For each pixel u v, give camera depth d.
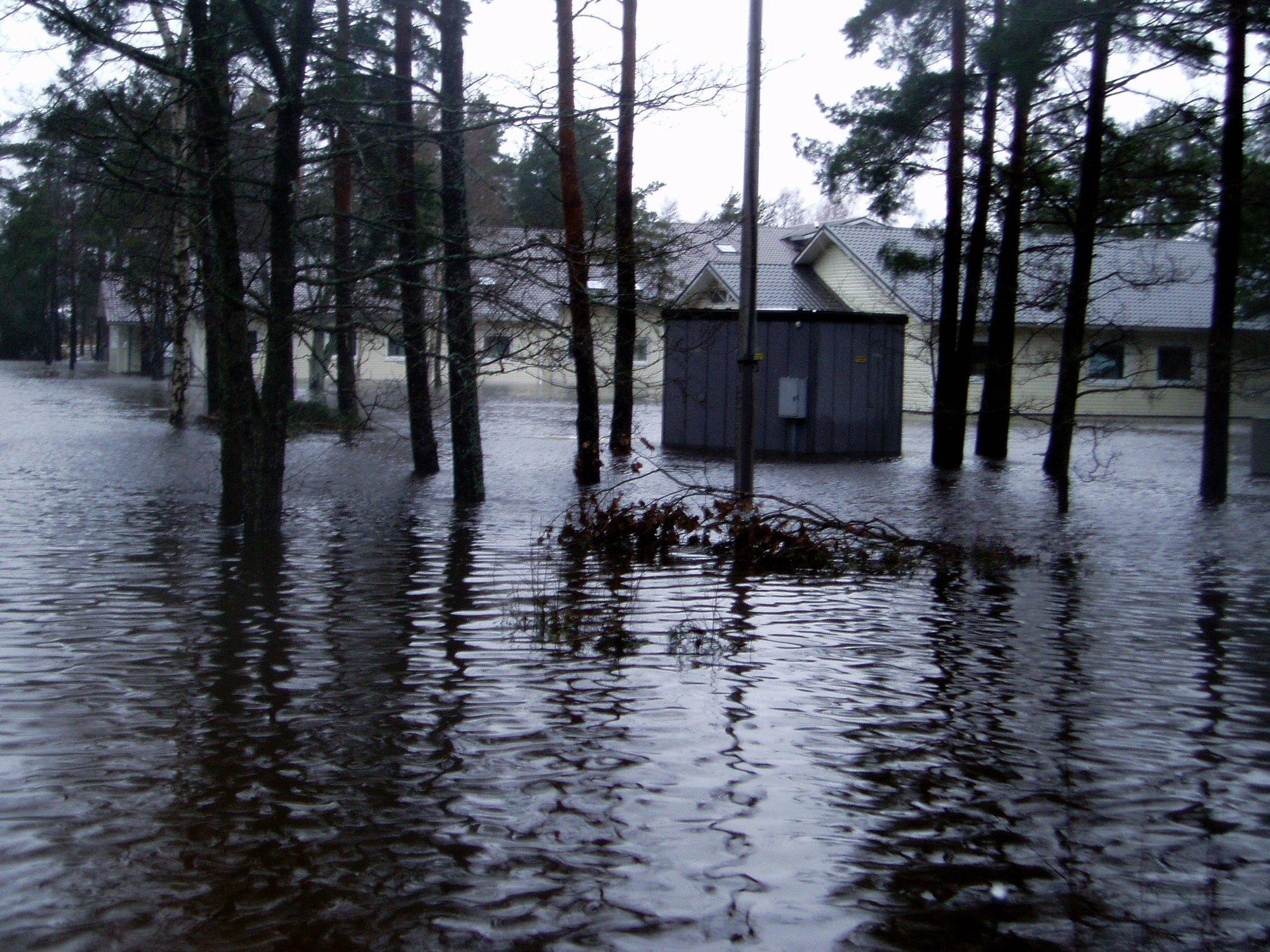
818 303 43.75
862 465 23.66
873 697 7.19
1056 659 8.25
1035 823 5.29
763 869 4.77
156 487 17.45
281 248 12.56
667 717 6.70
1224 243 18.70
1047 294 21.50
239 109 13.99
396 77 12.73
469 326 14.95
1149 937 4.29
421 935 4.21
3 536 12.83
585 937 4.22
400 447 25.55
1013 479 21.48
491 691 7.19
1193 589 11.02
